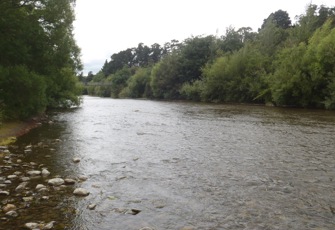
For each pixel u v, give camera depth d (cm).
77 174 1131
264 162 1298
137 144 1714
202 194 930
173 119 3003
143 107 4894
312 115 3306
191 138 1898
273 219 756
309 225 724
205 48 8675
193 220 753
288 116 3203
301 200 877
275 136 1934
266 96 5378
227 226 720
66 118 3128
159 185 1013
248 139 1842
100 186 999
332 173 1132
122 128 2373
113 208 824
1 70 2078
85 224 726
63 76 3716
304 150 1520
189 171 1174
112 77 14725
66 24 2795
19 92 2233
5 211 784
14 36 2412
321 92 4400
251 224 730
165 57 9719
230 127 2375
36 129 2303
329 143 1691
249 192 945
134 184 1023
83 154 1460
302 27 6272
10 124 2216
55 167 1222
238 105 5391
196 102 6781
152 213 795
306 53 4503
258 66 6084
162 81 9231
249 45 6994
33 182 1026
